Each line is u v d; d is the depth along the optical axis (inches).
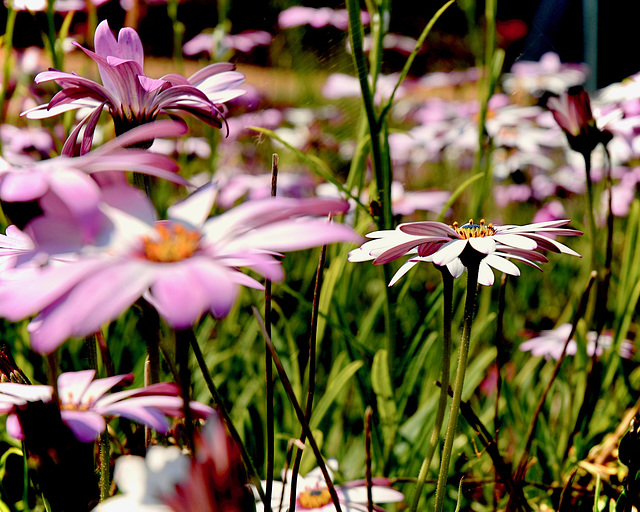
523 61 83.2
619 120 48.3
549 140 65.6
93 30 40.4
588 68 88.3
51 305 18.4
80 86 23.1
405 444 31.4
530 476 29.2
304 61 78.5
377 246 22.0
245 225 19.3
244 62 78.0
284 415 33.1
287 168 67.0
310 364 21.9
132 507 18.3
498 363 24.0
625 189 59.4
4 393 19.9
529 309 58.0
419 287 56.0
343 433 37.4
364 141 34.9
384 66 72.5
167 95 23.7
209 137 55.6
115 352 35.4
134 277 18.4
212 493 18.3
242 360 41.5
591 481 25.3
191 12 94.1
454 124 70.2
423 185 79.8
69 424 19.2
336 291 36.0
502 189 68.7
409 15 92.7
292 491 21.0
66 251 18.8
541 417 30.2
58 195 18.6
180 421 20.6
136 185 22.5
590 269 30.8
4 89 34.5
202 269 18.5
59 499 19.3
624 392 34.7
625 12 94.9
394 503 28.2
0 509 22.6
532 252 22.0
